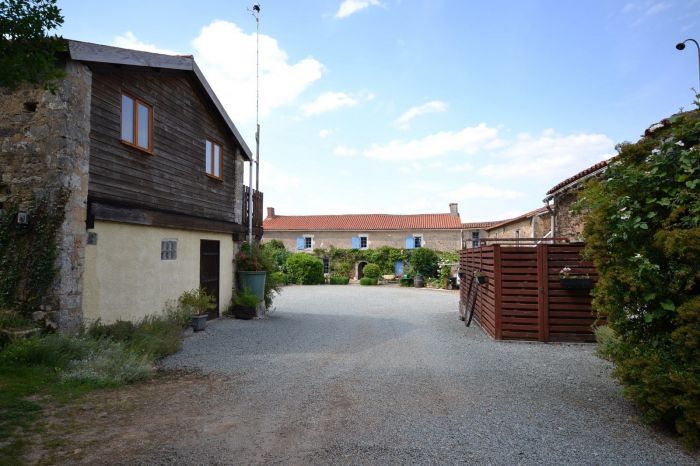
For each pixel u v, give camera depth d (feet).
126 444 11.69
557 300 28.35
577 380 18.90
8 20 11.73
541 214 57.31
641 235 13.52
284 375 19.57
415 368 21.07
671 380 11.98
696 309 11.72
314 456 11.18
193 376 19.30
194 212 34.09
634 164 14.17
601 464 10.95
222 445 11.78
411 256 98.89
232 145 41.39
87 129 22.43
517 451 11.62
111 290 24.48
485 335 31.48
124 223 25.63
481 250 33.65
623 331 14.06
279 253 107.04
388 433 12.75
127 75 26.11
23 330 19.20
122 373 18.08
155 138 28.91
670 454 11.56
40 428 12.54
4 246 20.71
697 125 12.83
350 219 125.59
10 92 21.38
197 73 31.53
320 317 41.86
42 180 20.85
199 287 34.58
